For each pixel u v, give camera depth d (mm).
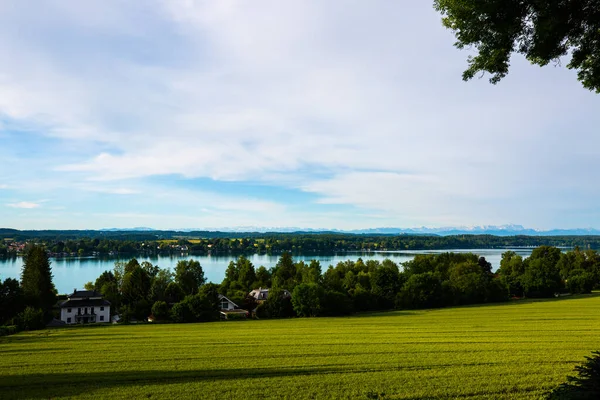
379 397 18578
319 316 67938
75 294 82125
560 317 54219
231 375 23781
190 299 65375
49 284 81125
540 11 9594
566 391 12023
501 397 18031
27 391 21094
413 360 27172
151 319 69625
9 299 67250
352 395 18891
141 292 85375
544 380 20719
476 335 40406
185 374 24328
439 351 30672
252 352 32188
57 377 24250
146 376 24000
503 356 27719
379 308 77562
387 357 28578
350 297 75625
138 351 33781
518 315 58156
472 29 10438
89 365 27844
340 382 21328
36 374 25281
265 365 26672
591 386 11391
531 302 78438
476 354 28797
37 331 53406
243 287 97625
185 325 58594
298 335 43312
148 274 95688
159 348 35312
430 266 106438
